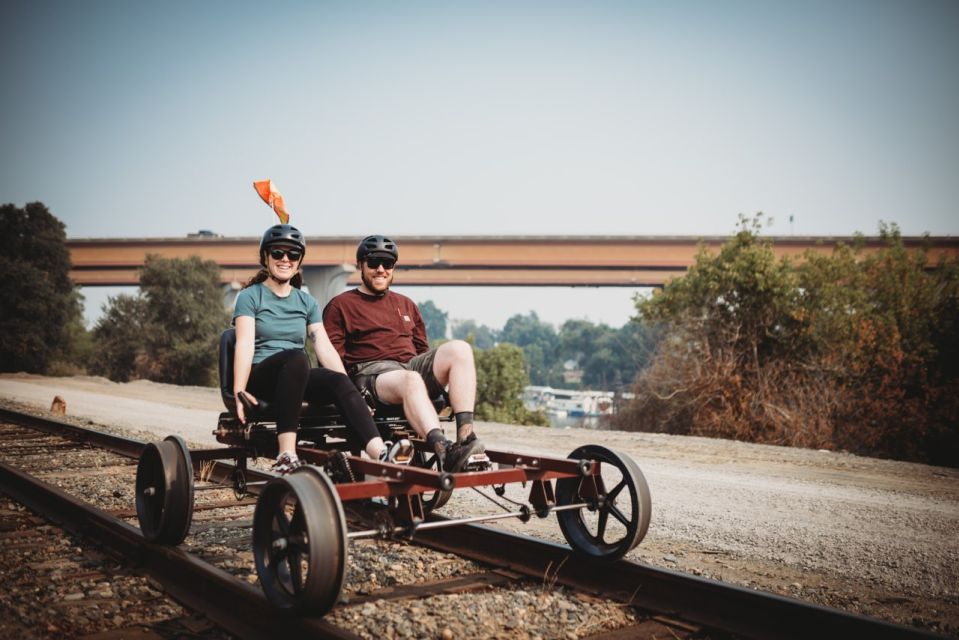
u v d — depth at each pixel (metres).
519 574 4.07
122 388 24.62
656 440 12.45
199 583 3.68
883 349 15.44
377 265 4.79
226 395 4.43
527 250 58.22
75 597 3.68
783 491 7.63
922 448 14.90
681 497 7.14
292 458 3.91
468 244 58.84
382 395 4.39
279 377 4.05
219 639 3.21
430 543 4.65
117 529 4.58
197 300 42.19
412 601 3.59
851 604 3.98
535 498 4.11
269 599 3.31
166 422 13.35
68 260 43.84
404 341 4.85
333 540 3.10
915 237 39.59
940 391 15.18
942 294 16.95
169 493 4.12
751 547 5.23
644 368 17.72
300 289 4.69
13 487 6.25
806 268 17.22
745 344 16.56
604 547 4.10
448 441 3.95
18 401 17.12
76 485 6.79
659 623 3.36
